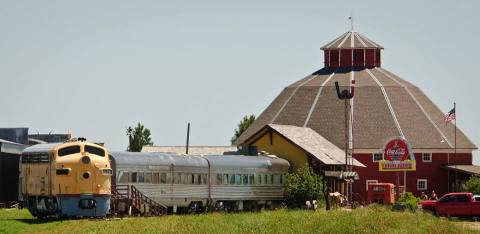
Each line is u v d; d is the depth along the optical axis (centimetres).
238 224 10012
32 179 11300
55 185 10906
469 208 12975
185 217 11025
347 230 9731
